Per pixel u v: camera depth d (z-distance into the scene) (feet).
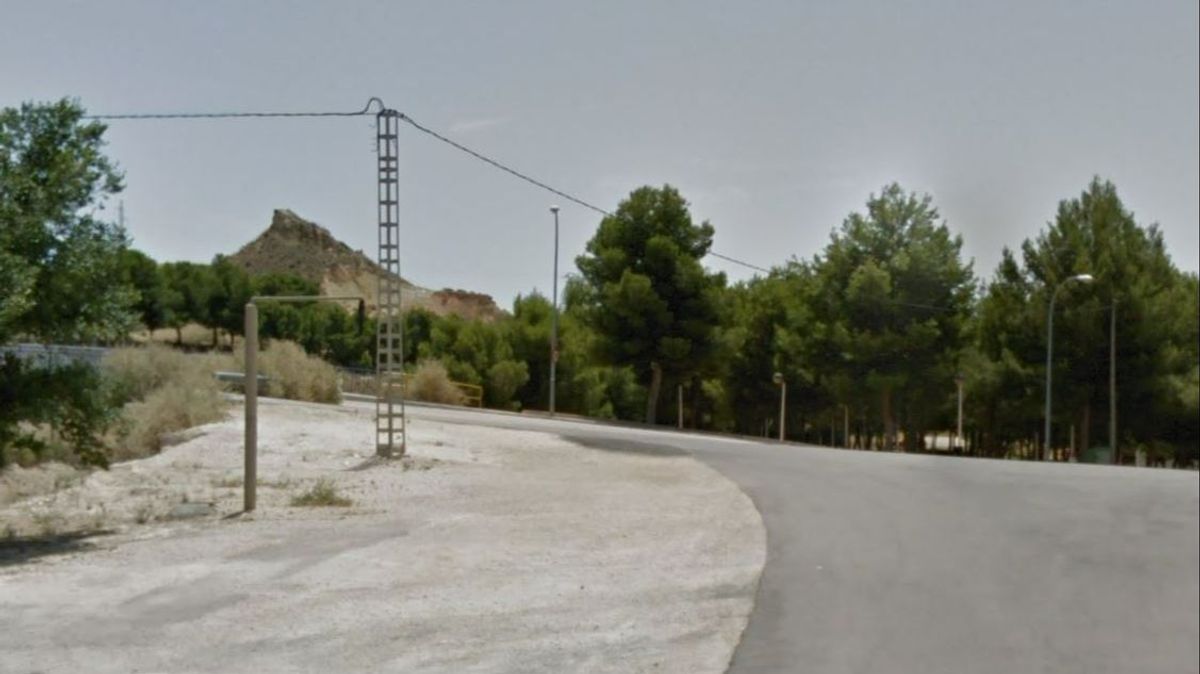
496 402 200.75
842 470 66.74
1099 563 37.45
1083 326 151.84
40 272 40.86
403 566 37.04
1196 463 170.40
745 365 191.83
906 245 166.30
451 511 49.37
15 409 41.86
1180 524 45.09
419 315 246.06
